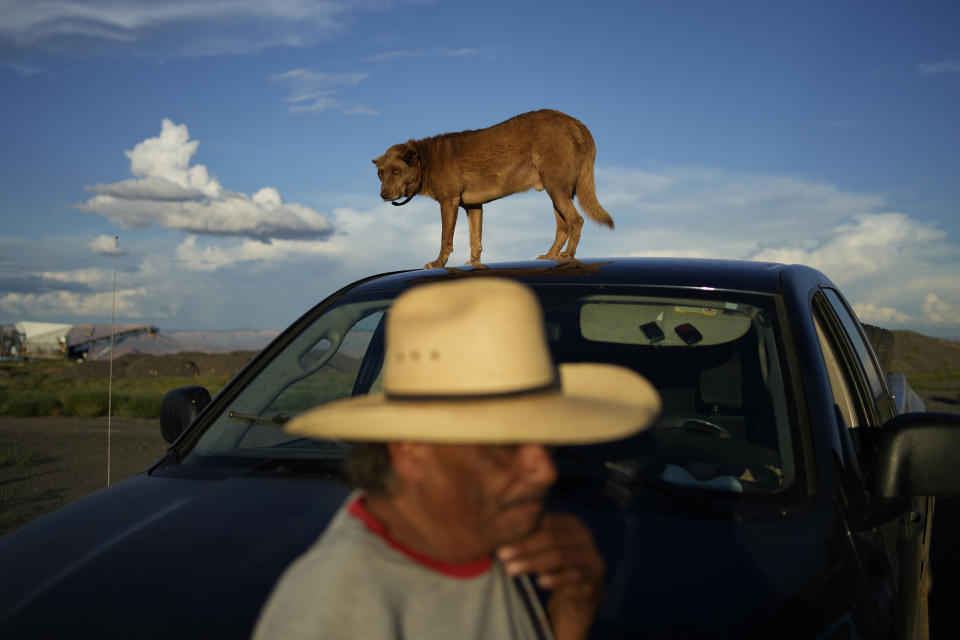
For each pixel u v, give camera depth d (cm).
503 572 118
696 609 159
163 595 166
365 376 313
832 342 308
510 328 108
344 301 323
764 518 195
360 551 102
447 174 681
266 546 184
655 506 199
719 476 216
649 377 273
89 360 5631
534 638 119
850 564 193
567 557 118
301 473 229
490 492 107
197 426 271
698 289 275
